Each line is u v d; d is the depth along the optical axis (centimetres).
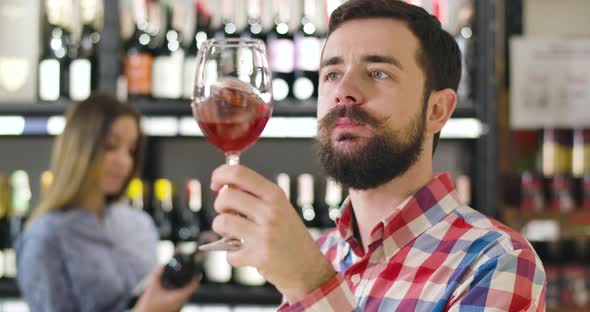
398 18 118
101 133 229
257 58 100
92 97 233
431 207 120
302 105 259
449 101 125
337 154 114
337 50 118
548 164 278
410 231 119
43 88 274
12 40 275
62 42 283
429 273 114
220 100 98
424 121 120
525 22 294
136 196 285
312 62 268
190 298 266
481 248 112
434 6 271
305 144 302
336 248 139
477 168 261
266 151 304
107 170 234
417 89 118
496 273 107
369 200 124
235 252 88
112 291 230
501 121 279
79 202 230
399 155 115
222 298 265
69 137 231
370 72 116
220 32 291
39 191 312
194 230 295
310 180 272
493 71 254
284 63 268
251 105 98
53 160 234
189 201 271
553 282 271
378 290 118
